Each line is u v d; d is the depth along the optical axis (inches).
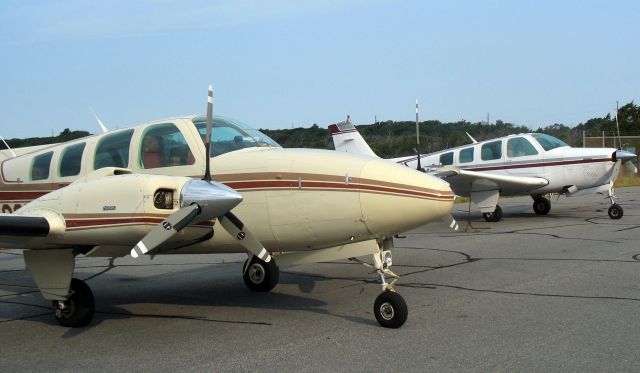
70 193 208.2
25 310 258.5
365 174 208.1
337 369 161.2
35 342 203.2
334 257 223.5
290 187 217.9
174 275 346.0
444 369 157.6
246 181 226.1
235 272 350.0
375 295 259.4
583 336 183.5
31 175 275.6
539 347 173.8
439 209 206.2
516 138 616.7
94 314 243.4
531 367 156.9
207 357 177.3
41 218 199.9
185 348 188.2
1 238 202.8
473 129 1696.6
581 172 569.6
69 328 222.2
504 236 457.4
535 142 602.9
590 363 158.7
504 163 616.1
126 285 314.3
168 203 203.9
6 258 472.4
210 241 228.4
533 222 560.7
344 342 187.2
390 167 212.2
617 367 155.1
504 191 599.2
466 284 273.1
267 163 225.5
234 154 236.7
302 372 159.9
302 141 1263.5
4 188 281.9
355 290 273.4
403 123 1734.7
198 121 250.5
